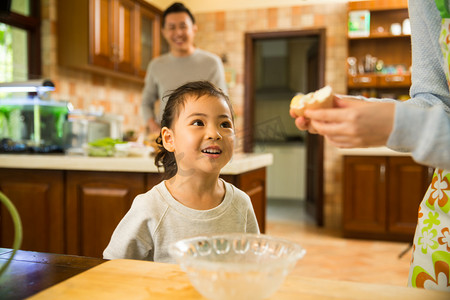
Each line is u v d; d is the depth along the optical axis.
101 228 2.16
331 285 0.60
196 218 1.00
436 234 0.78
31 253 0.75
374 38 4.40
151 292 0.57
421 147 0.53
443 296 0.56
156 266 0.68
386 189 3.69
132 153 2.34
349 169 3.78
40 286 0.60
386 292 0.57
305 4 4.51
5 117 2.72
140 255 1.03
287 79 7.08
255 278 0.47
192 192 1.01
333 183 4.48
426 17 0.79
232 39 4.73
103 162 2.12
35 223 2.25
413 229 3.63
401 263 3.07
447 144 0.52
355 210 3.78
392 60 4.41
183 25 2.58
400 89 4.40
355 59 4.45
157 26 4.23
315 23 4.49
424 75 0.81
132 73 3.81
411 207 3.64
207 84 1.02
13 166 2.24
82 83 3.62
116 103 4.15
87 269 0.67
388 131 0.54
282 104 7.06
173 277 0.63
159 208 1.00
